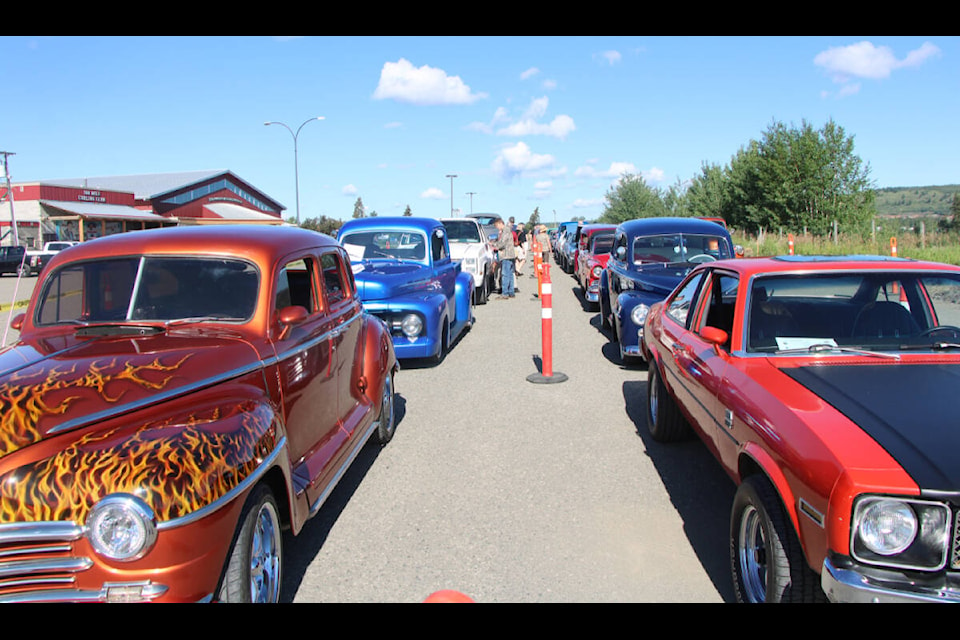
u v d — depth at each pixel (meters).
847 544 2.50
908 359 3.73
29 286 29.31
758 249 31.61
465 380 8.60
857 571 2.49
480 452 5.87
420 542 4.21
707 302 4.91
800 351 3.87
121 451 2.53
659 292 8.92
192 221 65.25
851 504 2.50
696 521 4.43
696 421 4.48
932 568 2.44
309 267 4.52
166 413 2.86
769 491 3.04
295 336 4.00
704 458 5.62
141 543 2.40
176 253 3.89
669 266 9.66
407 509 4.72
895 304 4.12
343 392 4.98
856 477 2.51
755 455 3.16
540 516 4.55
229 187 74.56
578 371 9.00
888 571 2.47
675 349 5.13
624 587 3.62
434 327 9.05
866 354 3.79
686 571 3.79
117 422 2.73
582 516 4.54
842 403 3.10
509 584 3.67
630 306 8.79
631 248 10.09
